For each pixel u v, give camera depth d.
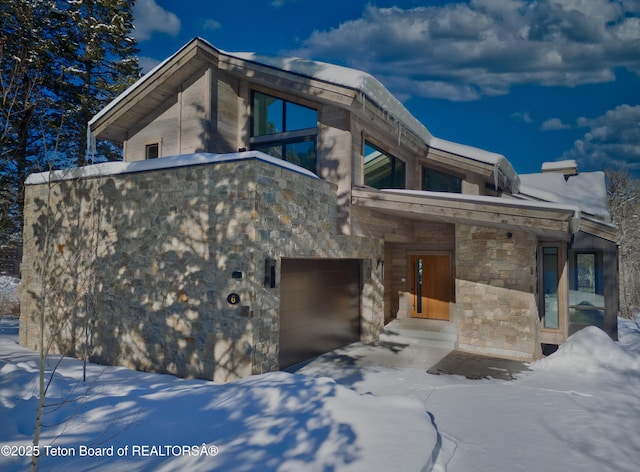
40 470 3.54
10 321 14.77
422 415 4.90
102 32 19.36
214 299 7.22
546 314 11.26
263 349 7.05
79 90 18.58
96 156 19.59
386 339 11.50
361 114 9.65
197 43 9.89
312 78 9.02
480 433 5.26
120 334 8.34
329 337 10.00
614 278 11.77
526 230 9.38
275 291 7.38
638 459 4.56
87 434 4.29
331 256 9.23
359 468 3.59
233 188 7.14
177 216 7.77
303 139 10.26
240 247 7.00
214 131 10.25
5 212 13.56
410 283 13.78
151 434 4.34
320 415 4.76
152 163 8.18
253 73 9.84
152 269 8.02
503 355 10.08
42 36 16.69
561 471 4.28
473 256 10.70
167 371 7.66
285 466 3.60
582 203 14.12
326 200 9.18
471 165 12.29
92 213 8.94
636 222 28.61
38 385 5.65
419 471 3.62
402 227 12.99
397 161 12.76
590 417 5.86
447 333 11.23
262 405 5.10
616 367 8.50
